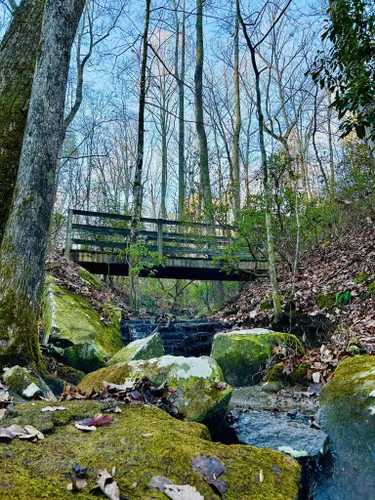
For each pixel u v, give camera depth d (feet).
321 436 8.91
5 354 10.58
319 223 31.42
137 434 5.22
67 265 27.14
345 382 10.32
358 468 7.79
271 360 15.87
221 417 9.09
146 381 8.20
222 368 16.65
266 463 5.43
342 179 34.71
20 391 8.79
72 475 4.14
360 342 15.40
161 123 63.67
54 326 16.35
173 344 23.61
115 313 24.23
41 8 15.44
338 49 10.71
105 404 6.44
